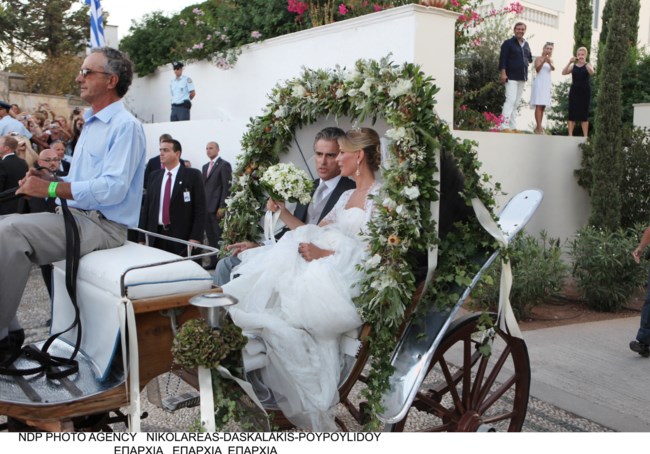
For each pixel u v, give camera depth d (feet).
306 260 9.50
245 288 9.18
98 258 8.50
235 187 11.80
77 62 59.21
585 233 22.21
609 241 21.50
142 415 9.23
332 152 10.98
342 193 11.21
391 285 8.48
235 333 7.68
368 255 9.13
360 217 10.05
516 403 10.83
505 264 9.49
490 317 9.86
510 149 25.04
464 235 9.61
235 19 33.73
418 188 8.68
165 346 7.93
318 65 27.02
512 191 25.22
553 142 26.58
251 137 11.64
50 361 8.21
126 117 9.05
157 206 20.31
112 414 12.44
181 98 37.11
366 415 9.20
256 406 8.03
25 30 70.08
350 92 9.61
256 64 31.99
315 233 9.93
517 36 29.37
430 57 22.13
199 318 8.13
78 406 7.37
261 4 33.09
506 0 39.99
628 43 24.45
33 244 8.23
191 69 37.91
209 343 7.34
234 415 7.83
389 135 8.73
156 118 43.86
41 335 13.69
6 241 7.99
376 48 23.44
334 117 11.38
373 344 8.70
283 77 29.89
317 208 11.56
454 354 16.02
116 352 7.84
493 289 18.85
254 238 11.76
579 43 42.22
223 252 11.36
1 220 8.36
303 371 8.42
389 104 8.94
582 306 21.79
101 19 34.19
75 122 32.78
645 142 26.58
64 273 9.38
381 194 9.00
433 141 8.57
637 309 21.59
